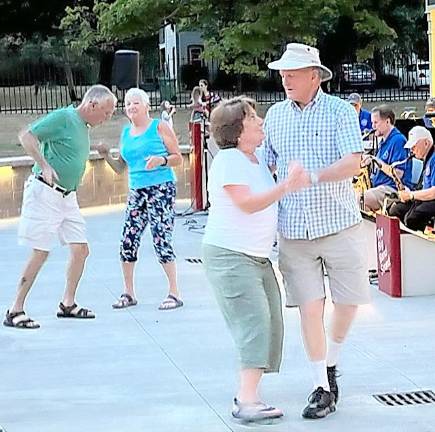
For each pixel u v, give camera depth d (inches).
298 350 247.0
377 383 218.4
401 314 284.7
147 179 295.4
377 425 189.6
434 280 308.0
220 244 185.6
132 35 880.3
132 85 442.3
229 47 799.7
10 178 525.7
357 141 181.9
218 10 853.8
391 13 1000.2
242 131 183.9
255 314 185.2
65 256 400.2
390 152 351.9
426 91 951.0
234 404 195.9
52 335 269.9
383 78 1061.1
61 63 1273.4
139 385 220.7
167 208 297.7
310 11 800.3
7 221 517.7
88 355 248.1
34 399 211.6
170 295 302.8
